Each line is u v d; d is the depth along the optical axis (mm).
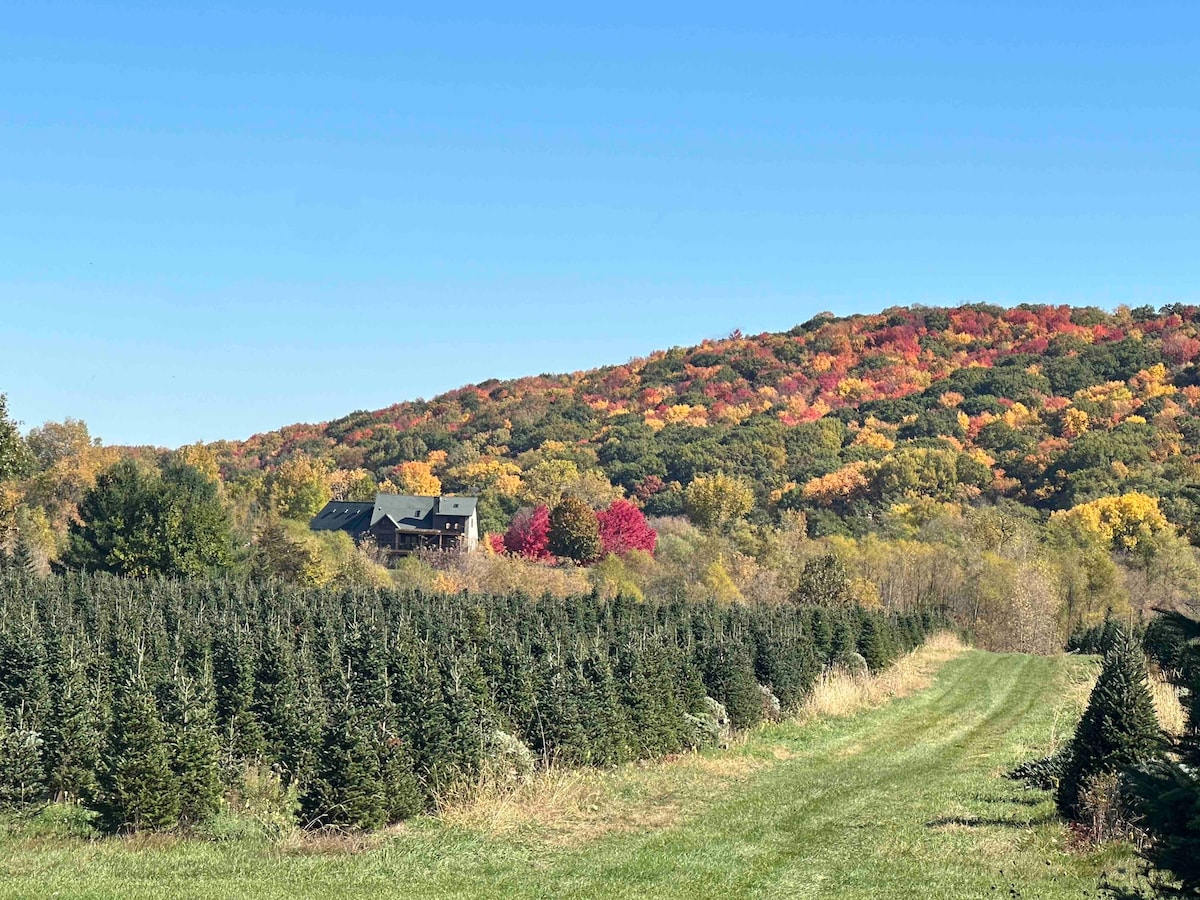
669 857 17078
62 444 99250
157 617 36906
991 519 93812
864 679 40750
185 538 59125
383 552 82562
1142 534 91188
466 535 99750
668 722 26703
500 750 22109
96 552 58938
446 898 14734
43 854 17062
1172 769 10477
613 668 28156
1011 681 45625
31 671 24344
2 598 38781
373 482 159125
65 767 20672
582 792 21500
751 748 27859
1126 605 78562
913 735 31391
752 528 99125
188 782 18938
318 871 16297
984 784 23109
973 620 79375
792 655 36562
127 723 18906
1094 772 18188
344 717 19766
